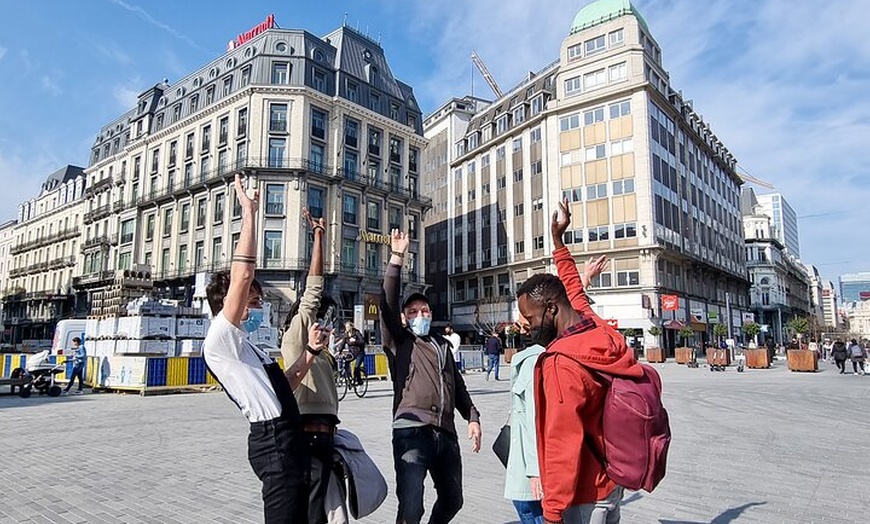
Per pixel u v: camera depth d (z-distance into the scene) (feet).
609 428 6.66
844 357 79.20
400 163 153.07
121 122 181.37
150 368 48.57
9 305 236.22
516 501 8.56
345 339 47.42
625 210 136.26
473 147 185.68
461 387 11.62
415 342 11.35
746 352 98.73
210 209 135.85
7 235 252.42
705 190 173.58
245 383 8.10
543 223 151.94
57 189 215.72
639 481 6.45
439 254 197.88
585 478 6.99
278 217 126.62
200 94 146.82
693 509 14.90
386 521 14.30
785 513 14.52
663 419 6.80
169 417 34.01
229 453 22.80
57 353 65.00
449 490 10.68
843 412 35.47
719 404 40.19
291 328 10.55
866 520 13.94
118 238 166.30
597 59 144.77
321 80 137.69
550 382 6.90
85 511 14.89
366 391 50.08
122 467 20.18
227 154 133.69
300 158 128.47
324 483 8.77
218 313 9.09
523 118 163.43
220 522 13.99
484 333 159.02
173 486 17.46
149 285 65.87
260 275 124.67
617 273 135.54
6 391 52.11
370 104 147.13
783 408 37.70
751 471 19.39
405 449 10.30
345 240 135.33
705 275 164.96
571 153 147.23
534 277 8.63
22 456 22.22
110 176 179.73
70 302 194.49
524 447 8.48
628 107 138.92
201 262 136.87
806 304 379.14
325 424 9.70
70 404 41.42
